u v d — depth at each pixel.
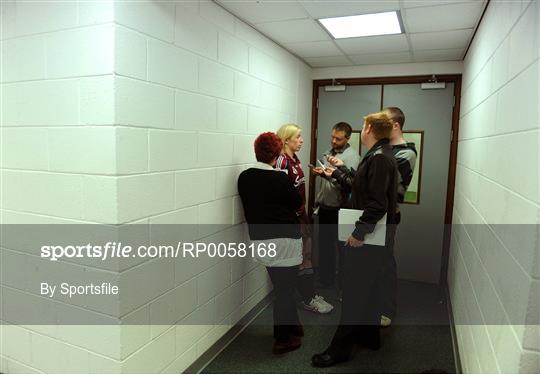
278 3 2.16
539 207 0.98
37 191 1.73
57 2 1.58
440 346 2.51
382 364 2.30
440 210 3.55
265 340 2.59
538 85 1.05
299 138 2.87
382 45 2.99
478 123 2.17
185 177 1.97
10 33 1.71
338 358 2.27
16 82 1.72
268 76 2.87
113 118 1.50
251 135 2.66
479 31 2.36
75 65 1.56
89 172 1.58
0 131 1.80
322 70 3.84
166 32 1.77
